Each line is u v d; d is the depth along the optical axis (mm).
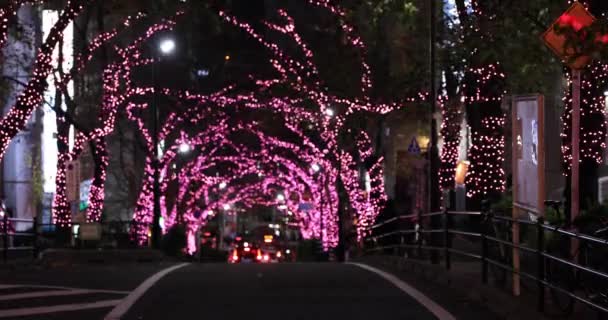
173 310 12750
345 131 34031
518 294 12344
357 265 22234
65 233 31312
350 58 32000
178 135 50000
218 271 19141
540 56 15633
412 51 27516
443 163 27609
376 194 34125
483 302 13055
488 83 22156
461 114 29219
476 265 17906
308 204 54438
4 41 22000
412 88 27500
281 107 39750
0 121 25500
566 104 15430
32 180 49688
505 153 26578
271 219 94438
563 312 10516
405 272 19016
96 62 39188
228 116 46562
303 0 37750
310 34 37375
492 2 15984
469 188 24078
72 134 47281
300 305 13227
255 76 50781
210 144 53906
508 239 13570
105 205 55406
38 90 24406
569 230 10711
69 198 27188
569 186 14641
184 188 46906
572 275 10516
